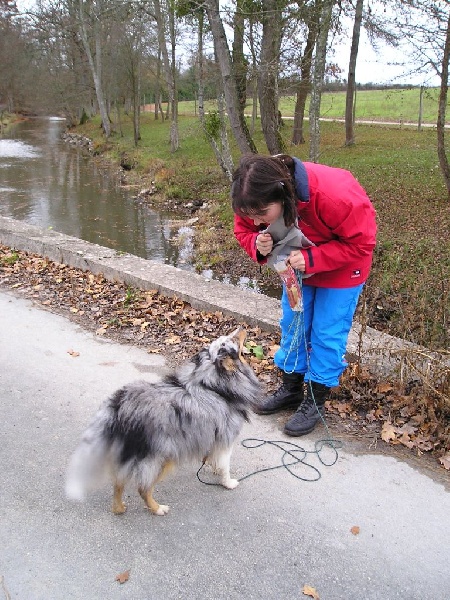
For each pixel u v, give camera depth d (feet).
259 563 8.80
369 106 116.67
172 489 10.53
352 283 11.30
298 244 10.42
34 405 13.29
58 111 158.61
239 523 9.67
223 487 10.57
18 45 148.46
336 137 82.64
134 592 8.29
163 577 8.55
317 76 35.24
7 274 23.38
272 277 31.63
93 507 10.05
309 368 12.27
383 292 21.16
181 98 172.65
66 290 21.40
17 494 10.32
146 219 49.11
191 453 9.24
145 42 97.71
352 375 13.92
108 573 8.63
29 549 9.07
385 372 14.06
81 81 135.95
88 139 121.49
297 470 11.10
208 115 58.39
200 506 10.09
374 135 82.94
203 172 62.95
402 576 8.54
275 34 40.24
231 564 8.79
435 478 10.81
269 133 49.32
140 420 8.78
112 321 18.08
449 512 9.91
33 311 19.30
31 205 54.75
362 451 11.69
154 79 120.26
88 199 58.34
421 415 12.46
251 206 9.41
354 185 10.52
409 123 98.02
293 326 12.25
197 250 38.14
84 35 112.57
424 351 13.41
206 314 18.49
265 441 12.07
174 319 18.43
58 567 8.73
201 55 55.83
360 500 10.21
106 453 8.84
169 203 55.11
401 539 9.27
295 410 13.38
